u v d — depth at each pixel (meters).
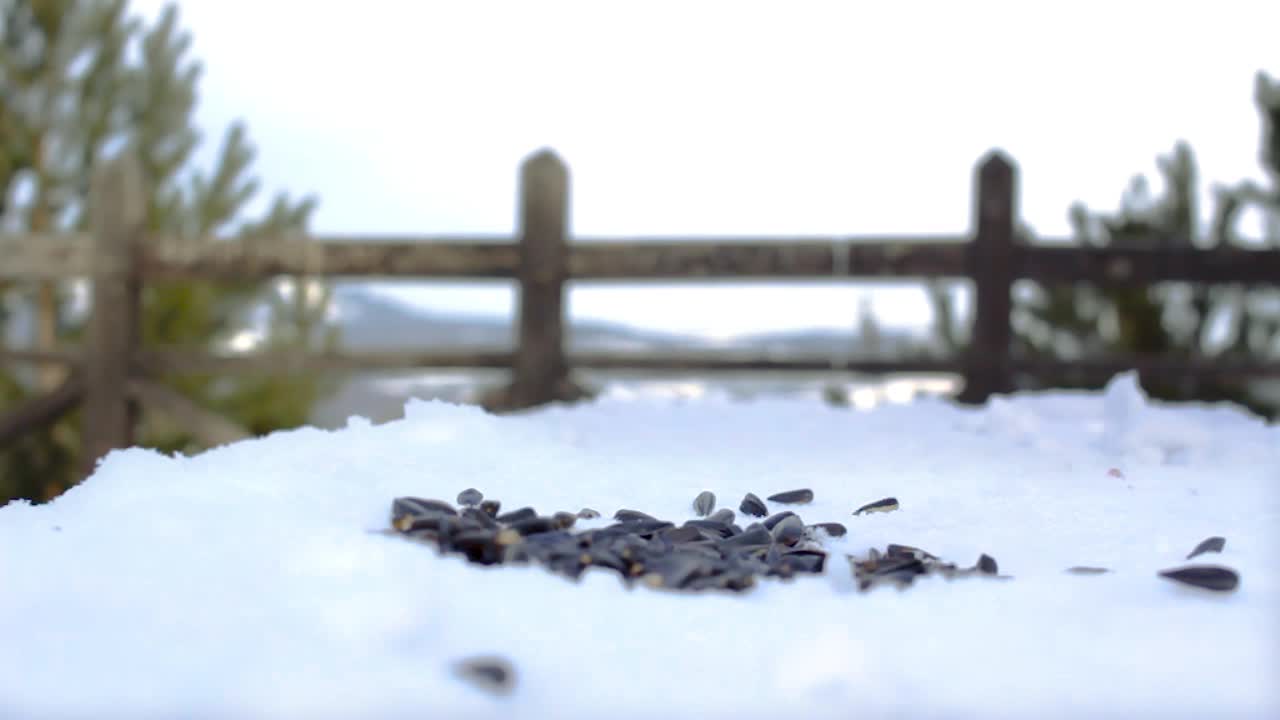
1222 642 0.88
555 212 4.09
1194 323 5.29
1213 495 1.72
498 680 0.77
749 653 0.85
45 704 0.70
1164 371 3.83
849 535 1.49
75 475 4.79
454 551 1.19
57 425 5.68
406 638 0.83
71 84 6.27
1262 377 3.78
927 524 1.54
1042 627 0.92
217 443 4.28
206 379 5.93
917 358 3.96
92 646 0.79
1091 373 3.86
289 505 1.29
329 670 0.77
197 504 1.20
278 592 0.89
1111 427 2.32
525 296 4.10
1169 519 1.53
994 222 3.93
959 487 1.80
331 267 4.25
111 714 0.69
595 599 0.98
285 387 6.11
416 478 1.65
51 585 0.91
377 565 0.98
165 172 6.40
